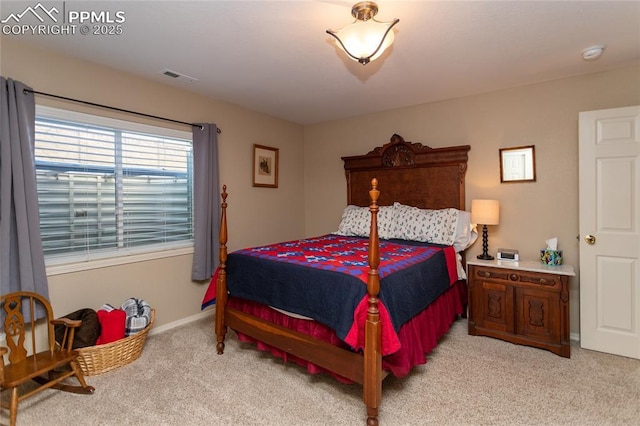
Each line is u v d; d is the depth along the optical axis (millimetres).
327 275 1974
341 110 3883
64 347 2053
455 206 3391
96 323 2301
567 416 1767
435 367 2295
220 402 1919
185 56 2418
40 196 2322
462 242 3131
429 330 2408
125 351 2334
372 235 1706
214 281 2654
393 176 3799
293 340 2125
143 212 2941
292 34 2100
